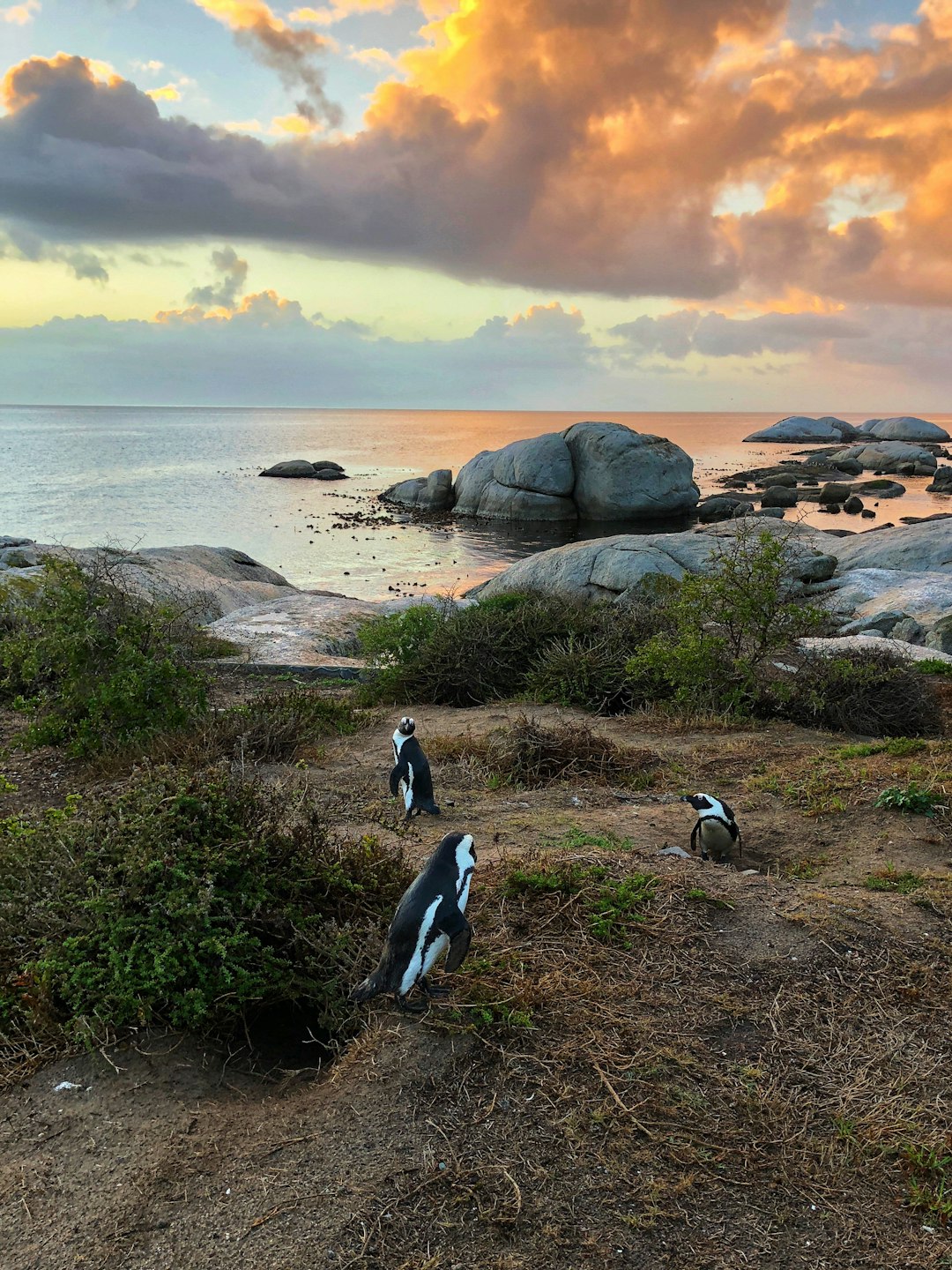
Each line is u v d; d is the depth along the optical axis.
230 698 11.68
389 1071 3.81
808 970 4.64
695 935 4.92
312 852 5.08
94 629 9.48
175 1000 4.16
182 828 4.88
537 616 13.12
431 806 7.20
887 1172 3.42
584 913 5.06
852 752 8.54
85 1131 3.61
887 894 5.48
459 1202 3.18
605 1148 3.45
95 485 60.00
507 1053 3.90
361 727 10.51
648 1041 4.05
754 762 8.73
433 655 12.23
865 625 17.36
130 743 8.91
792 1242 3.10
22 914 4.62
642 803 7.69
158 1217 3.16
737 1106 3.72
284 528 42.47
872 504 52.16
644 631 12.88
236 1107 3.79
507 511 47.09
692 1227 3.13
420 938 3.82
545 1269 2.94
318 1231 3.05
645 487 45.41
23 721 10.58
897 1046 4.10
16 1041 4.11
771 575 11.12
